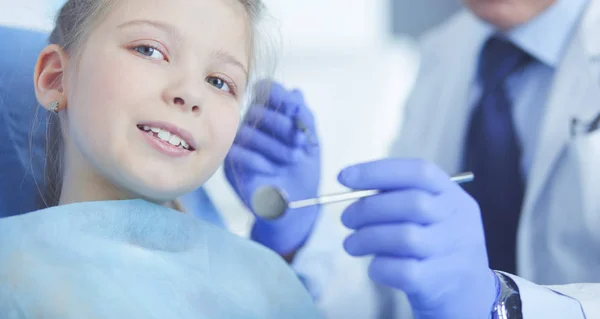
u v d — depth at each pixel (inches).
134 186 28.1
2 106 34.4
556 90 40.9
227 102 30.5
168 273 28.6
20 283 24.9
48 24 36.1
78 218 27.7
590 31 41.1
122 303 26.0
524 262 39.5
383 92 94.8
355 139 92.7
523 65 44.3
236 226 52.4
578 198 38.4
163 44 28.8
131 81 27.4
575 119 39.6
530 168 41.5
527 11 41.9
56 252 26.3
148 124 27.6
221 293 30.2
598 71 40.3
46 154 33.5
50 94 30.8
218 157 29.9
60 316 24.5
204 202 42.9
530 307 28.8
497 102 44.4
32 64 35.5
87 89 27.8
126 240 28.5
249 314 30.5
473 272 28.5
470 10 44.1
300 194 43.6
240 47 31.9
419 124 50.7
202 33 29.6
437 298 27.9
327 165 89.9
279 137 43.0
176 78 28.4
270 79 41.5
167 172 28.1
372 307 45.4
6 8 36.5
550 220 39.5
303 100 44.4
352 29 97.5
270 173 42.8
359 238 28.4
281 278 33.9
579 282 38.4
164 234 30.1
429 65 53.3
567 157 39.4
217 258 32.1
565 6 42.1
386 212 28.0
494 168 43.0
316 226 47.4
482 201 43.0
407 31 97.3
